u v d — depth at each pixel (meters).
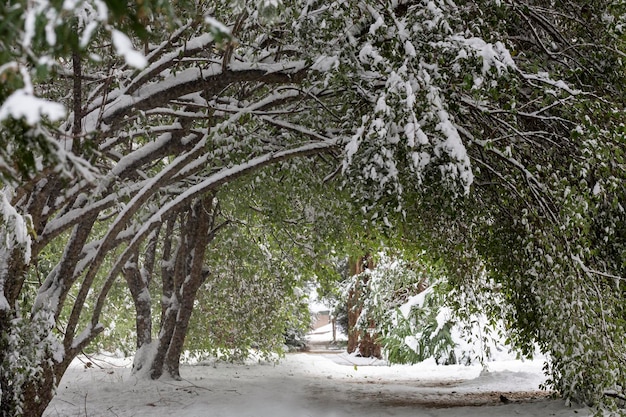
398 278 23.84
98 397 12.55
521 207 9.09
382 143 6.50
